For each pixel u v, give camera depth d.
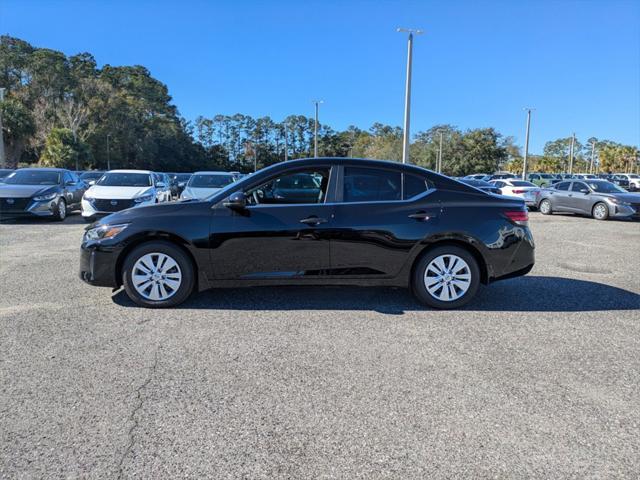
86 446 2.51
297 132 121.12
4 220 13.33
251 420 2.79
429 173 5.07
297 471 2.33
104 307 4.91
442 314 4.84
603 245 9.74
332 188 4.93
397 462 2.40
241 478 2.27
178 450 2.49
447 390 3.18
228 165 118.75
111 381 3.26
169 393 3.10
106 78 90.56
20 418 2.77
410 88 26.47
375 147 85.81
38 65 68.19
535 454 2.48
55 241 9.34
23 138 59.88
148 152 85.00
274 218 4.79
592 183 16.33
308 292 5.57
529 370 3.51
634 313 4.93
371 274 4.91
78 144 58.47
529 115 44.06
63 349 3.80
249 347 3.89
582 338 4.19
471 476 2.30
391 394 3.12
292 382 3.28
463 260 4.93
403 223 4.85
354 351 3.83
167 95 108.44
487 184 22.50
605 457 2.46
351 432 2.67
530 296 5.57
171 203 4.99
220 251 4.78
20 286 5.73
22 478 2.25
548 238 10.81
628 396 3.12
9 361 3.56
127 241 4.77
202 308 4.92
